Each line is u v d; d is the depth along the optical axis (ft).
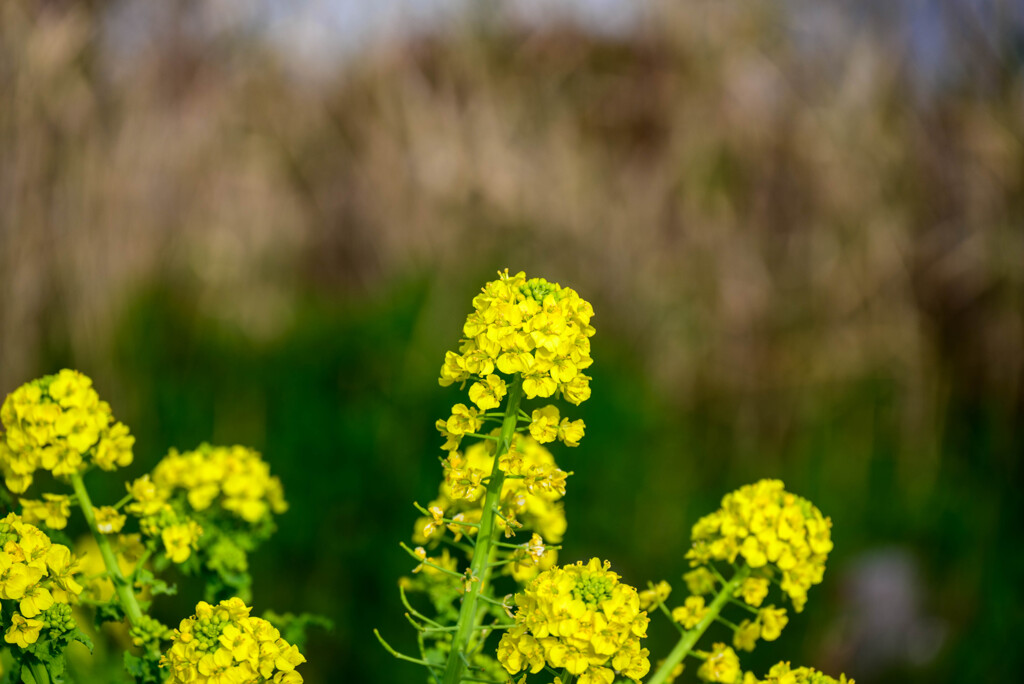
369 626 5.53
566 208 7.29
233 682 3.24
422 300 6.95
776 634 3.52
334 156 7.47
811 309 7.61
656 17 7.74
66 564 3.32
